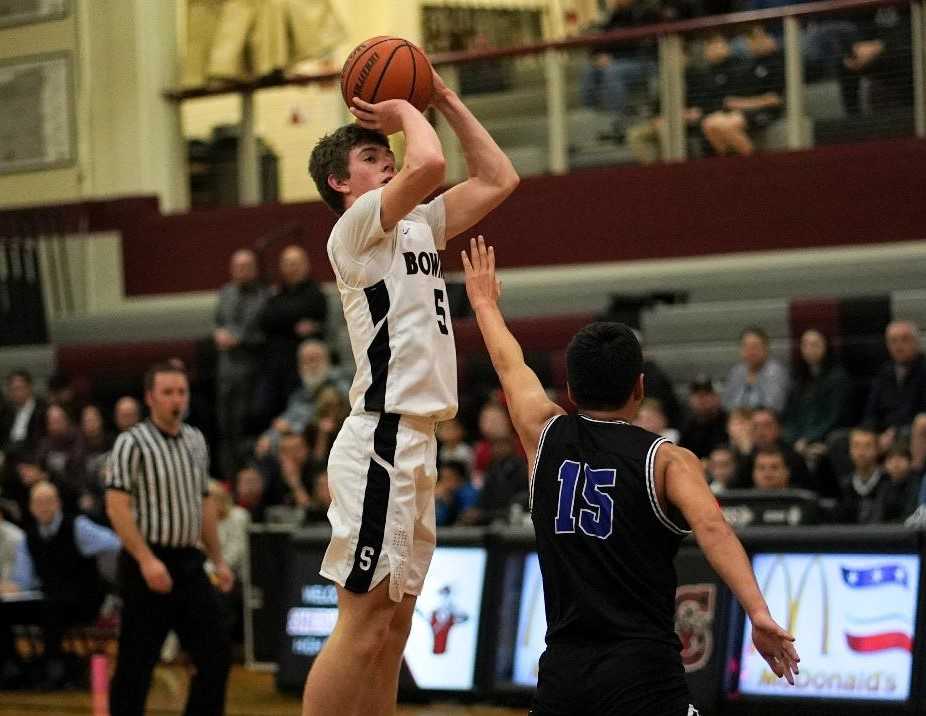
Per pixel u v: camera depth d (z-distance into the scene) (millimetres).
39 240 32188
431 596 17297
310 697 8586
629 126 28734
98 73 32656
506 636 16875
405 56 8641
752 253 27359
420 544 8750
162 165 32438
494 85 30031
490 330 8555
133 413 25266
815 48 26922
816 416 22141
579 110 29203
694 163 27875
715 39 27750
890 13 26344
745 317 24938
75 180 32781
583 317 25750
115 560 21000
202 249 31422
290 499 23109
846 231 26719
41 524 20875
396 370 8422
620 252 28391
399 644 8852
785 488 18312
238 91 31781
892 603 14805
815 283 25703
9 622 20562
